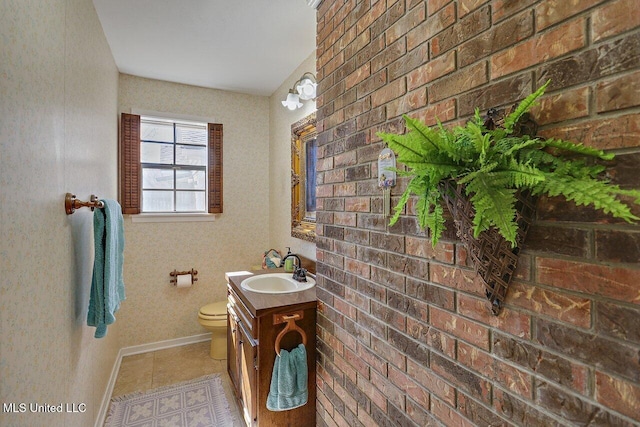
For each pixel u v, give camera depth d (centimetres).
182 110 299
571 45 64
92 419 174
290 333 168
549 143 61
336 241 150
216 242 314
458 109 88
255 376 166
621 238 56
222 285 317
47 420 105
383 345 117
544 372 67
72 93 138
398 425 109
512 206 61
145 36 219
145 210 295
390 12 114
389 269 115
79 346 145
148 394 225
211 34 217
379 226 120
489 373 79
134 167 279
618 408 56
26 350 90
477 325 82
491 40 79
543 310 67
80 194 150
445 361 91
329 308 156
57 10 119
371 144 125
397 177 111
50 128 110
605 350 58
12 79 83
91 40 176
